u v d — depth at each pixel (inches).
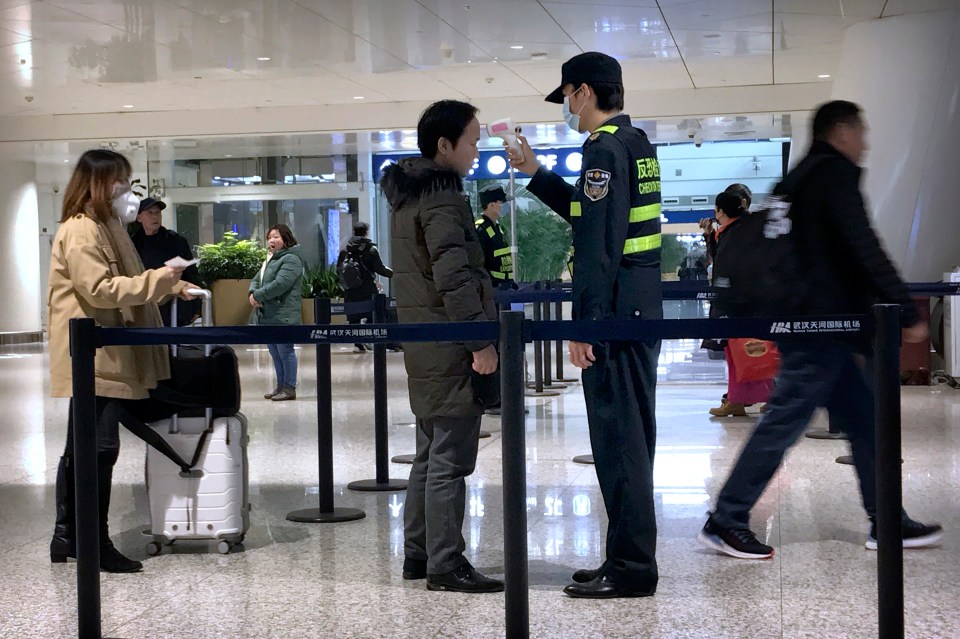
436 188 147.0
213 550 179.5
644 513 145.3
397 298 153.3
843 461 242.4
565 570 161.5
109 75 637.9
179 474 175.9
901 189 480.7
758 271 165.9
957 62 478.0
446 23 520.1
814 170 162.6
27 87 673.0
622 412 144.5
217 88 687.1
